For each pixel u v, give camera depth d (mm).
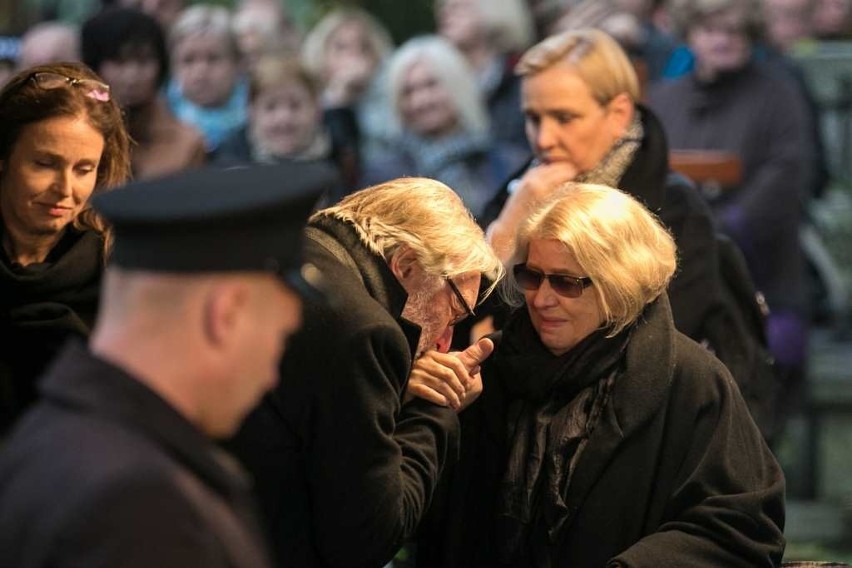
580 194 5637
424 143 10914
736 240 10281
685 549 5410
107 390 3725
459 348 6184
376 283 5324
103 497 3529
